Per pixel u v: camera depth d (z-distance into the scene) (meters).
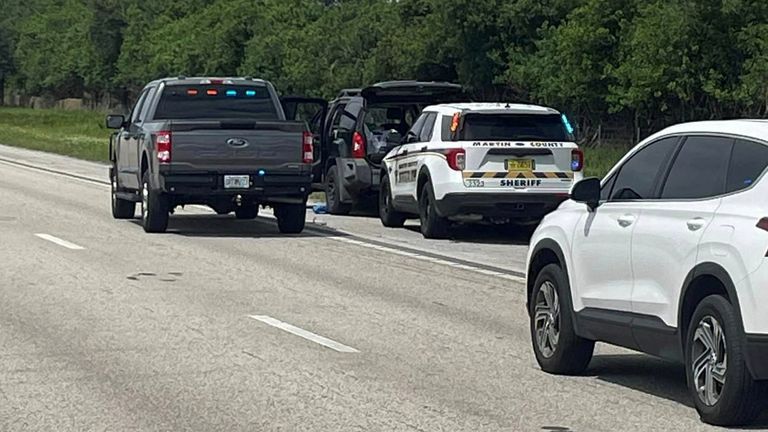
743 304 20.67
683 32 115.12
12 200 70.50
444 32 151.88
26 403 23.08
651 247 23.30
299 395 23.97
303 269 43.41
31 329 30.81
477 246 51.97
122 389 24.31
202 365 26.72
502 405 23.39
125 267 42.84
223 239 52.78
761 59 110.12
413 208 56.31
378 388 24.72
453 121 52.38
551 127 52.34
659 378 26.25
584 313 25.42
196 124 51.91
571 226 26.11
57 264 43.28
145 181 54.31
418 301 36.62
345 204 64.62
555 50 134.62
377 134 63.09
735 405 21.09
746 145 21.98
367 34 179.75
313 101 66.69
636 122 128.00
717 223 21.61
